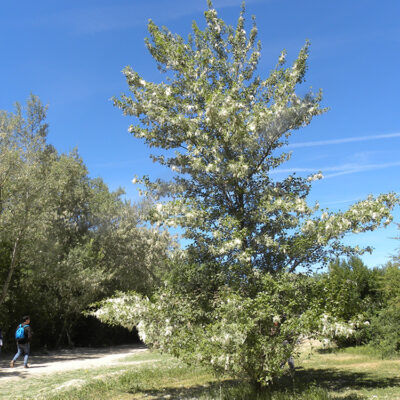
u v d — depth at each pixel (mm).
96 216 30234
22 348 13633
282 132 8250
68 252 26766
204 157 8234
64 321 25297
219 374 6520
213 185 8359
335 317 6555
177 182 8648
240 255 7152
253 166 8234
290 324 6250
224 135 7973
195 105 8438
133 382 9602
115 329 30281
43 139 20516
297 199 7336
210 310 7473
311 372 10516
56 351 22969
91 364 14531
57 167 25203
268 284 6910
